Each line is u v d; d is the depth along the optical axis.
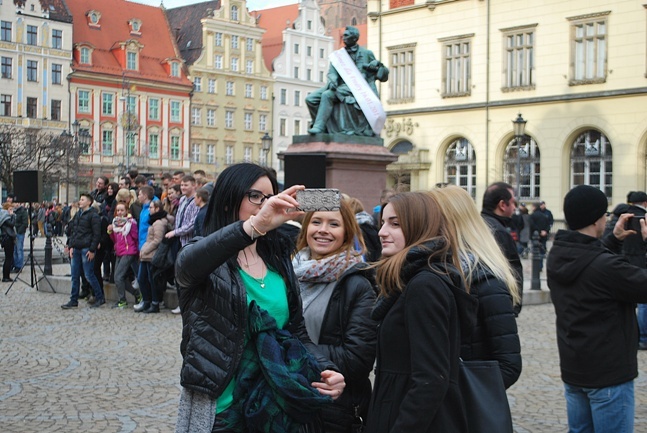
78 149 51.91
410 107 44.09
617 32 36.78
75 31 73.12
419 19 43.56
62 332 12.14
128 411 7.54
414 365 3.45
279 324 3.81
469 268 3.75
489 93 40.94
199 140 79.75
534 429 7.08
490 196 7.48
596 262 4.71
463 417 3.49
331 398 3.71
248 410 3.51
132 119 73.81
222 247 3.36
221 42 80.94
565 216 4.98
